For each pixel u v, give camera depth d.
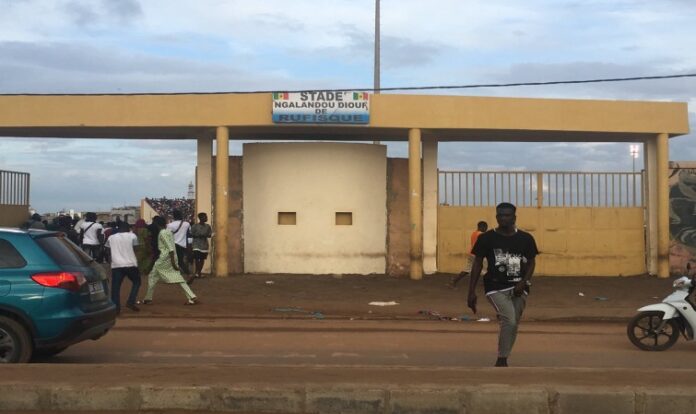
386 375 7.22
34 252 8.51
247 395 6.45
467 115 19.27
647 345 10.83
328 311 15.30
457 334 12.52
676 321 10.70
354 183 20.25
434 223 20.72
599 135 20.66
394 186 20.72
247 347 10.84
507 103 19.41
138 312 14.62
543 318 14.84
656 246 20.69
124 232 14.49
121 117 18.80
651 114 20.08
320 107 18.69
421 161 20.84
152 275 15.53
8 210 21.36
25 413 6.41
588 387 6.69
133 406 6.46
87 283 8.85
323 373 7.30
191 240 19.84
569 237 20.92
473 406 6.45
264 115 18.84
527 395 6.48
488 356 10.23
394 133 20.39
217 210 19.22
